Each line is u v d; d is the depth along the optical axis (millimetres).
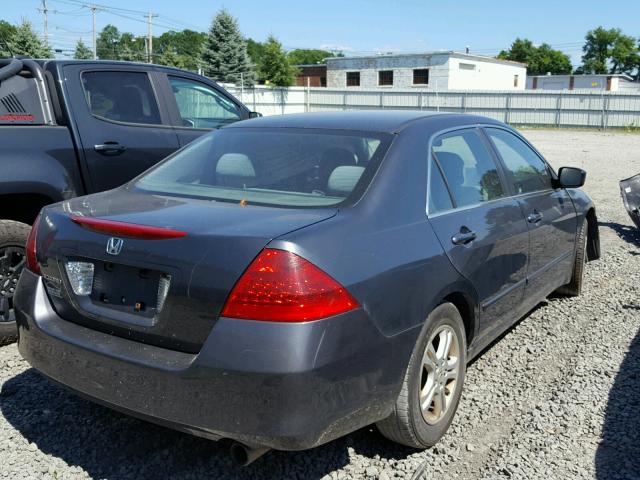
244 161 3547
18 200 4953
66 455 3211
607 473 3088
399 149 3367
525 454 3250
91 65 5461
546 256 4637
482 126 4285
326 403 2547
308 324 2490
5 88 4973
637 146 25016
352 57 55281
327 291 2549
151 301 2760
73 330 2982
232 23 54500
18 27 53094
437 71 51469
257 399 2465
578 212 5352
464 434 3443
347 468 3123
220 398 2510
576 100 39062
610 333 4906
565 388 3975
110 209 3145
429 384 3178
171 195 3383
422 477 3053
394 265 2875
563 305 5566
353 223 2852
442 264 3180
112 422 3539
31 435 3391
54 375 3016
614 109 38125
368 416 2783
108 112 5465
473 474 3084
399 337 2863
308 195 3150
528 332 4922
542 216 4504
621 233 8695
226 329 2512
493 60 56031
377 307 2746
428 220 3248
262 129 3861
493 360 4406
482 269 3566
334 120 3799
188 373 2549
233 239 2602
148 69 5887
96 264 2951
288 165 3410
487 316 3730
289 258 2527
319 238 2656
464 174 3781
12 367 4234
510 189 4258
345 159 3338
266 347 2457
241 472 3082
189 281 2607
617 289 6047
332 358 2543
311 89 48031
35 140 4840
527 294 4367
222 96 6586
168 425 2668
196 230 2691
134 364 2678
